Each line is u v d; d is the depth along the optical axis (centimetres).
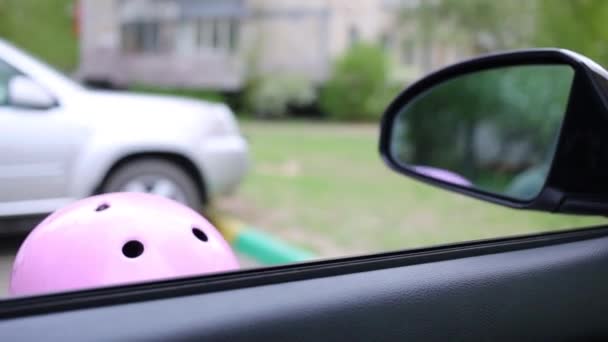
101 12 2259
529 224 448
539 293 154
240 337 119
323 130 1861
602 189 169
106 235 136
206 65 2577
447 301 143
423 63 1950
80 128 477
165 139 527
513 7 1068
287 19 2564
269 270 132
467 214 600
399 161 307
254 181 892
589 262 164
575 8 797
